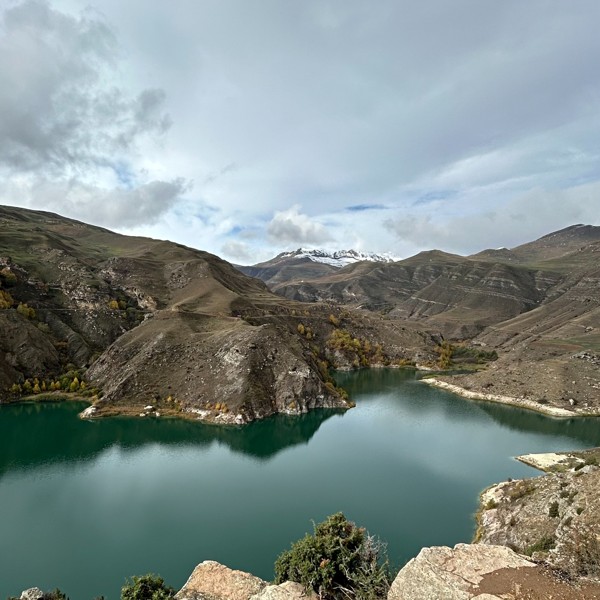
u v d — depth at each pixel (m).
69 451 94.94
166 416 117.75
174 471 85.62
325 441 105.75
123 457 92.38
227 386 126.25
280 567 29.12
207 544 60.31
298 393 131.62
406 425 119.69
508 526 55.66
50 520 66.25
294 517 67.69
